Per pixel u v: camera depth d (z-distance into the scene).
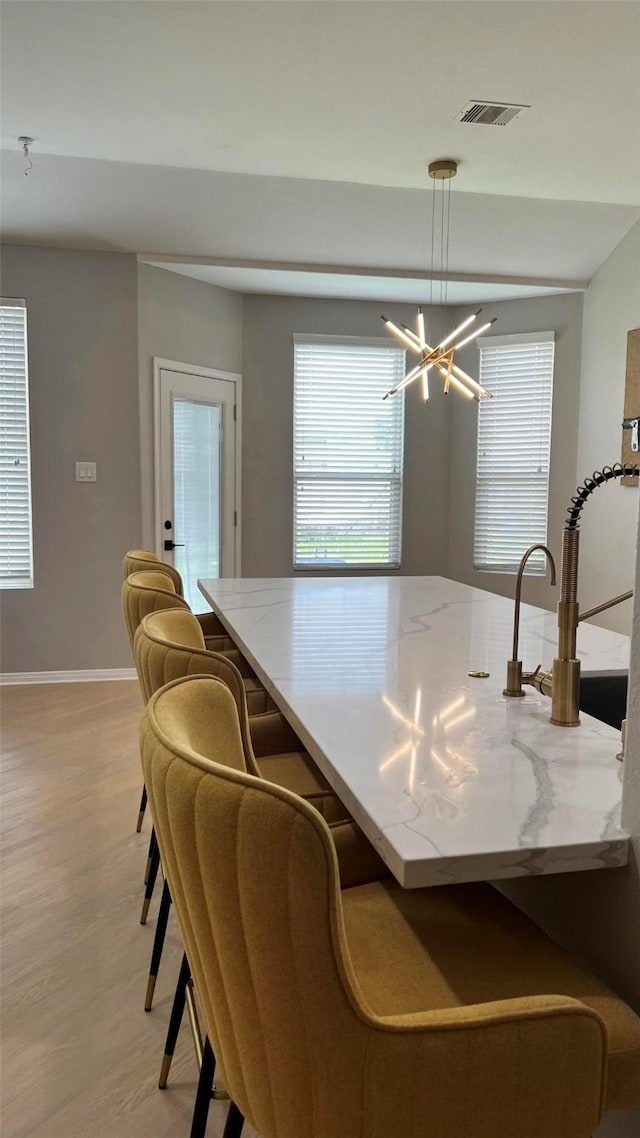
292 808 0.81
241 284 5.35
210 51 2.73
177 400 5.16
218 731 1.22
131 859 2.73
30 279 4.73
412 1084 0.88
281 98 3.08
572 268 5.25
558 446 5.62
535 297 5.64
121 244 4.74
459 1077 0.89
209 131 3.40
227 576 5.66
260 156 3.67
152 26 2.58
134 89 3.03
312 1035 0.85
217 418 5.49
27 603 4.93
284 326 5.67
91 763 3.61
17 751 3.75
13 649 4.94
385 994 1.08
